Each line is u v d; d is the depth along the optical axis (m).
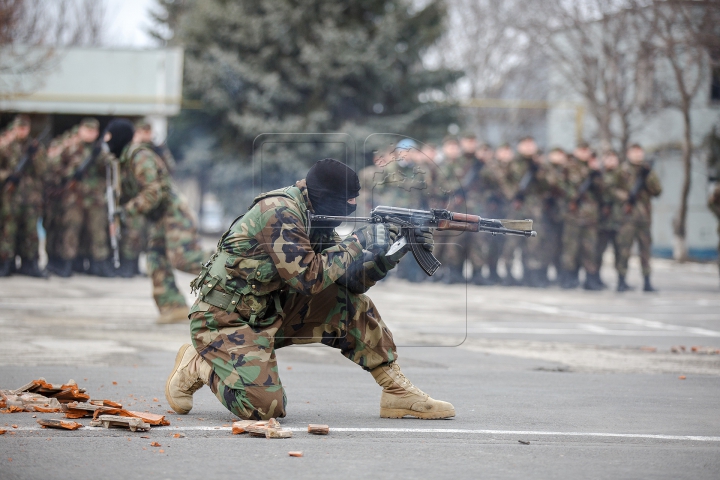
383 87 60.22
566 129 70.88
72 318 21.81
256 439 10.01
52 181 33.97
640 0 49.88
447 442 9.99
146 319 21.89
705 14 46.62
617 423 11.30
